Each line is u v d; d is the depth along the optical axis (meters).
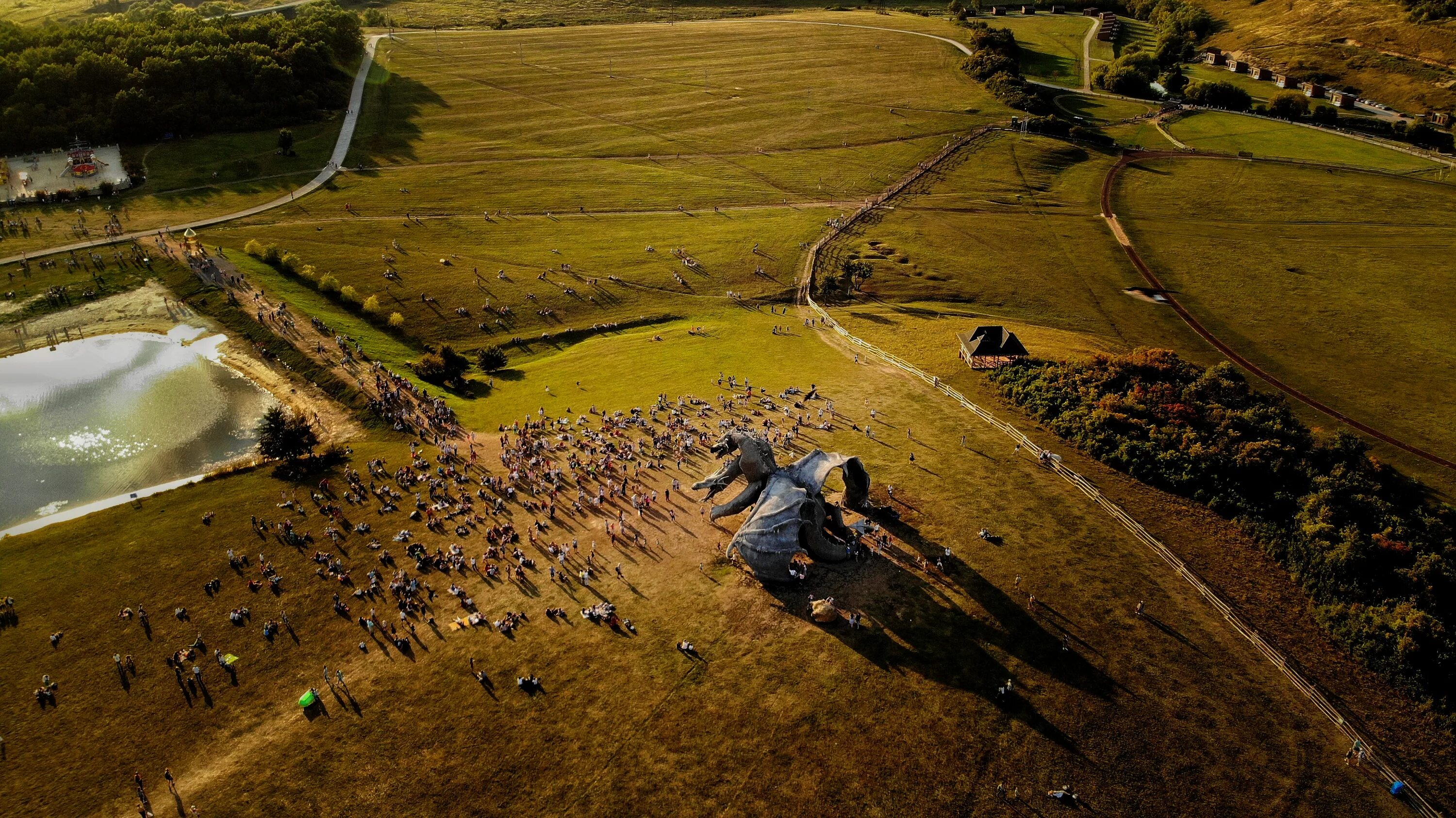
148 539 70.31
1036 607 57.81
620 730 49.38
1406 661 54.66
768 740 48.56
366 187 158.38
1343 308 125.12
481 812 45.44
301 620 59.91
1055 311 122.00
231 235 135.25
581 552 63.88
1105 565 62.47
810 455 61.91
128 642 59.28
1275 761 48.88
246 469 80.69
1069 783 46.72
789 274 131.88
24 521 76.94
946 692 51.22
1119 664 54.03
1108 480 72.44
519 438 82.31
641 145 183.88
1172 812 45.81
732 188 165.12
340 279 124.19
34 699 55.00
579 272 131.25
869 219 152.25
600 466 75.06
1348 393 105.00
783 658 53.44
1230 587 61.81
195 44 181.75
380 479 76.94
